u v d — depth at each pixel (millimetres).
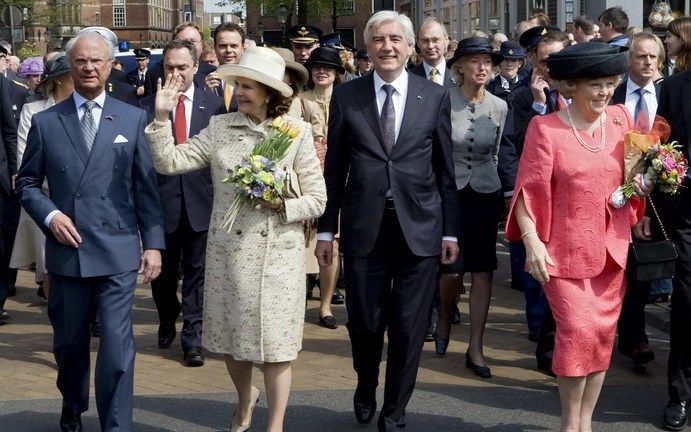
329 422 10273
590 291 9039
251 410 9672
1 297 15297
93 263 9156
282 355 8953
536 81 12820
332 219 9703
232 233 8992
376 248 9539
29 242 14516
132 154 9344
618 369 12156
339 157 9688
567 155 9000
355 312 9617
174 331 13438
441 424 10203
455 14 47281
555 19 31703
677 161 9141
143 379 11875
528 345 13352
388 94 9609
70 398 9734
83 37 9281
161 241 9398
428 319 9656
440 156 9711
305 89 15781
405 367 9547
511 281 17266
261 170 8664
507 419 10359
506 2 38469
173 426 10188
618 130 9203
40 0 71812
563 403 9156
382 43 9469
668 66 17438
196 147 9188
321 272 14383
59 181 9250
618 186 9094
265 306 8898
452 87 12266
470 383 11609
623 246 9109
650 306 14945
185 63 12422
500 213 12023
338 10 62781
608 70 8867
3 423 10305
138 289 17688
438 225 9625
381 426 9625
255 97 9023
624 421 10273
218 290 9102
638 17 25688
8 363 12734
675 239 10125
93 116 9344
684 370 10031
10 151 14953
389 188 9508
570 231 8984
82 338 9477
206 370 12273
